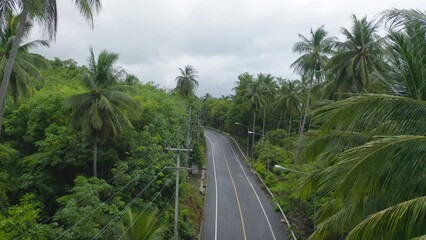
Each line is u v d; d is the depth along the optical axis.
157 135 30.28
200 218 29.92
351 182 6.96
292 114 57.31
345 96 26.88
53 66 57.22
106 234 18.86
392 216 6.33
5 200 22.78
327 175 8.02
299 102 55.47
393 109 7.54
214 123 98.81
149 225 17.27
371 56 25.77
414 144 6.88
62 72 51.88
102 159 26.03
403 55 8.66
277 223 30.14
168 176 28.25
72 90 30.92
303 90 56.28
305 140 12.62
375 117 7.62
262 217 31.34
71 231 17.42
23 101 30.08
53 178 25.02
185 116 47.19
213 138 77.31
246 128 72.50
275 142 57.66
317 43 36.59
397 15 8.31
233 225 29.33
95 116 23.31
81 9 13.52
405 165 6.84
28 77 25.30
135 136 28.36
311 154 12.08
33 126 27.47
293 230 27.78
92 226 18.31
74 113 24.06
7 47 23.55
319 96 31.58
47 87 36.25
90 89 24.27
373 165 6.84
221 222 29.84
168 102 42.25
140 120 32.06
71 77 50.94
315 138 11.99
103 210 20.20
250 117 70.56
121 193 23.39
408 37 8.58
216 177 44.56
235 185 41.34
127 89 26.58
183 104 52.41
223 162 54.22
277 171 45.53
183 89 59.00
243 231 28.25
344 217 8.53
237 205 34.22
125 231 16.92
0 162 25.55
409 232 6.31
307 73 38.06
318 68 37.06
